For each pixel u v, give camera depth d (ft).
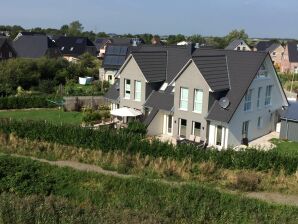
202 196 73.20
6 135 107.24
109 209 69.31
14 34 446.19
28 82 208.23
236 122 115.44
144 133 120.67
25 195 75.05
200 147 98.07
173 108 121.90
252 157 89.66
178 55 137.90
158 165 88.38
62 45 370.94
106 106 163.32
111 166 88.89
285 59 346.74
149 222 62.28
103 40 429.38
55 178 82.58
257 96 124.88
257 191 78.43
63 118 149.48
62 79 231.50
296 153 103.30
